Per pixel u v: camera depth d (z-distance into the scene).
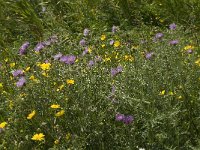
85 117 1.87
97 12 3.30
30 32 3.29
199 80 2.08
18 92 2.04
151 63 2.15
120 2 3.30
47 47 2.54
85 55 2.38
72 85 1.98
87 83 2.00
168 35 2.60
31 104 1.98
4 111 2.06
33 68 2.32
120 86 2.01
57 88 2.03
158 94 1.94
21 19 3.34
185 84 2.01
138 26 3.09
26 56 2.56
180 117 1.96
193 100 1.99
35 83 2.02
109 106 1.92
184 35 2.76
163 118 1.79
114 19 3.29
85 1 3.38
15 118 1.96
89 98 1.95
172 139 1.84
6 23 3.39
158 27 3.05
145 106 1.92
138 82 2.00
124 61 2.37
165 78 2.06
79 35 2.96
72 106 1.91
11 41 3.30
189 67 2.14
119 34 2.90
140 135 1.86
